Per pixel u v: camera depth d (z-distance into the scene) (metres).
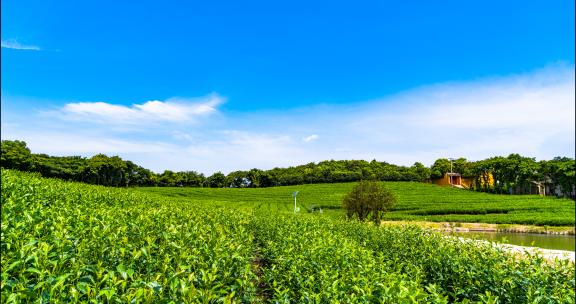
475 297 7.43
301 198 88.38
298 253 7.27
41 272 3.61
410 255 9.93
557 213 60.28
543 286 6.66
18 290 3.33
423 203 73.88
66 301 3.39
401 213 64.50
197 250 5.55
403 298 4.49
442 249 9.08
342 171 129.88
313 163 154.38
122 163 101.81
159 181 119.81
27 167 75.00
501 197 83.19
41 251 4.02
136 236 6.04
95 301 3.25
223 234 6.99
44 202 9.79
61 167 83.31
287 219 14.12
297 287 6.16
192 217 8.97
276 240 9.91
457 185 124.31
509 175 100.25
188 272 4.71
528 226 51.72
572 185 87.12
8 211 6.68
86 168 90.94
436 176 129.88
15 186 11.55
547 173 94.81
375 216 34.56
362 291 4.81
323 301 5.20
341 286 5.29
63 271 4.02
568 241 37.59
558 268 7.45
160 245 5.65
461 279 7.89
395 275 5.70
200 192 98.19
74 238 5.05
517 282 6.93
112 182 101.06
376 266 6.84
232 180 131.12
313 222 13.52
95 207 10.22
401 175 125.06
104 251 5.02
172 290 3.84
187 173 128.38
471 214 63.53
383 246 11.66
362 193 34.47
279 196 93.19
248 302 5.29
